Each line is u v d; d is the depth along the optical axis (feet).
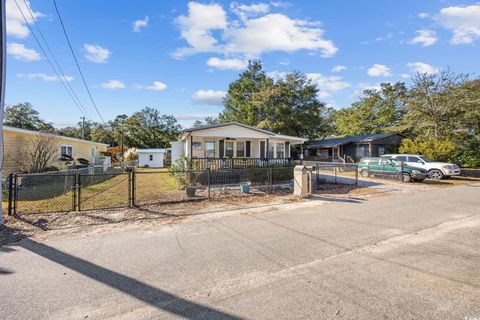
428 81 70.95
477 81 67.87
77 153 73.97
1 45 19.72
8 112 134.10
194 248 14.78
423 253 14.01
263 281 10.80
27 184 42.45
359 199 31.14
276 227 19.13
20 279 10.94
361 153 91.91
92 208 24.79
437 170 53.31
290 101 114.73
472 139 69.77
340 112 151.43
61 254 13.83
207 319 8.20
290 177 47.57
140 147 164.76
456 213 23.86
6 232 17.74
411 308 8.71
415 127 75.97
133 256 13.56
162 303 9.16
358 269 11.95
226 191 35.50
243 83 124.88
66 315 8.42
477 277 11.07
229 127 55.16
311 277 11.14
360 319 8.11
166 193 34.73
